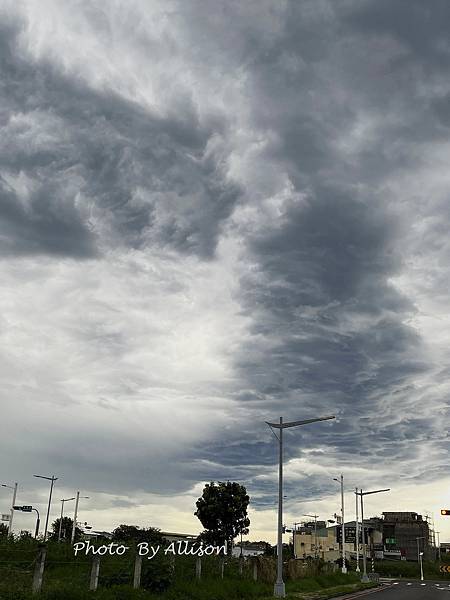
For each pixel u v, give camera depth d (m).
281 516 34.78
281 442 36.31
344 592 42.97
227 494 70.19
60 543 35.53
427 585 67.44
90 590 21.81
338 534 132.38
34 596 19.78
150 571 26.14
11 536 34.69
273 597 32.16
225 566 37.12
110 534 71.62
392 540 135.00
